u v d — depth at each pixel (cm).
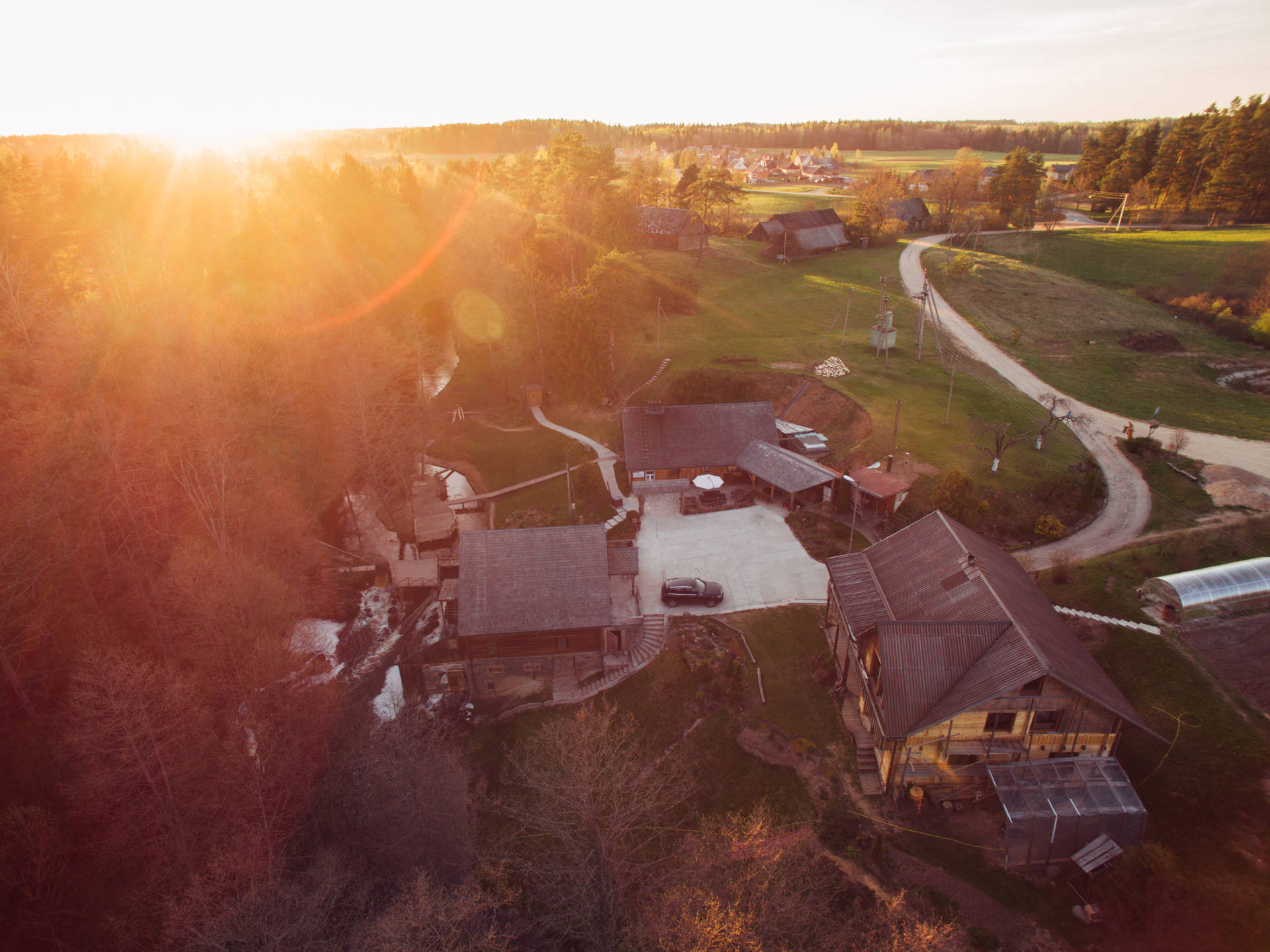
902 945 2448
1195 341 8744
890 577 4072
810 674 4191
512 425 7738
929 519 4250
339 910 3186
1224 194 12950
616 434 7194
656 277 9875
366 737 3972
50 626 4000
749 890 2698
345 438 5972
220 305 6781
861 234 12962
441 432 7738
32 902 3180
